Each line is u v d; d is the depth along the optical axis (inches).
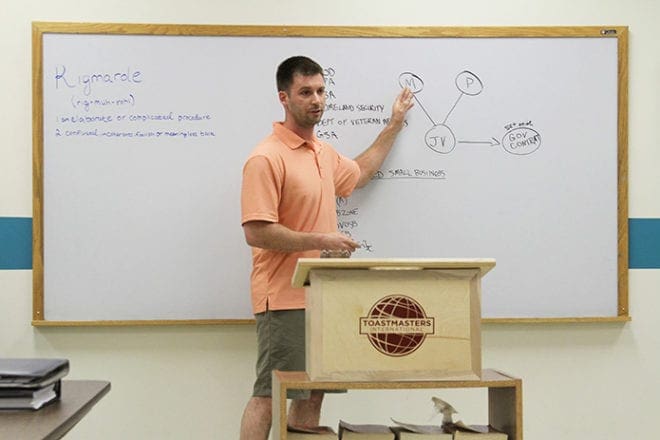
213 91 139.9
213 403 139.9
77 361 138.5
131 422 139.0
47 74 137.9
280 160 124.9
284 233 120.4
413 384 89.0
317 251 125.7
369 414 141.8
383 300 89.7
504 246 142.6
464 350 90.2
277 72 130.0
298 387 88.7
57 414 77.4
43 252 137.4
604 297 143.3
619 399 144.0
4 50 138.3
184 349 139.9
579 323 143.9
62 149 138.0
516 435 90.0
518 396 90.0
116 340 139.0
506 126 142.8
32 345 137.9
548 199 143.1
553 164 143.2
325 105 141.4
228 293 139.7
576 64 143.5
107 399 138.7
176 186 139.4
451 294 90.4
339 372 88.9
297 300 124.0
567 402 143.8
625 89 143.5
